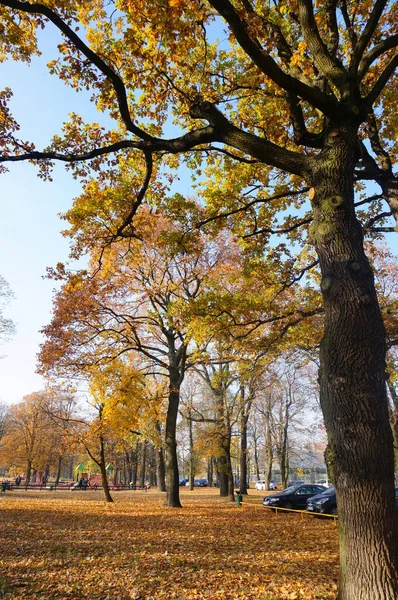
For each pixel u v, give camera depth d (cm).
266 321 1235
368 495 399
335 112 538
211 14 702
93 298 1834
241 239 1175
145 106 893
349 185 524
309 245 1371
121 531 1192
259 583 666
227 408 2658
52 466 6219
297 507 1964
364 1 784
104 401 2094
